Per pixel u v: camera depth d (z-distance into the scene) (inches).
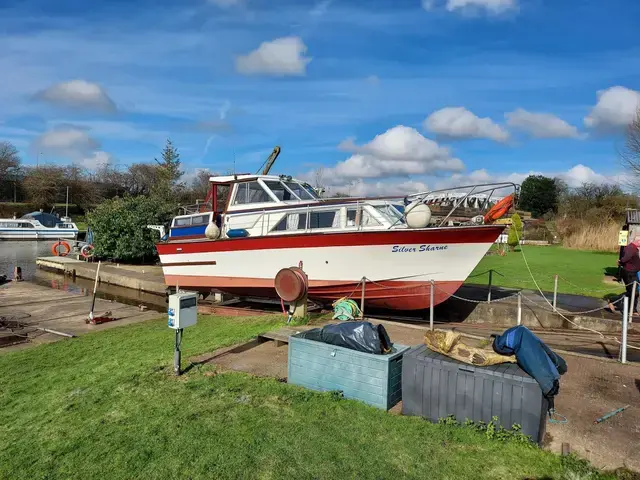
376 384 195.2
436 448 160.2
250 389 217.0
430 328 335.6
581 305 427.5
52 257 1106.1
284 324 368.5
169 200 1598.2
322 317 393.1
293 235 422.0
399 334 314.7
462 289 518.3
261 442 167.5
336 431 173.6
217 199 534.6
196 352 286.7
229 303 552.7
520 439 162.1
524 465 149.9
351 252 397.7
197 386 224.5
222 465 153.9
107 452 168.1
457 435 166.4
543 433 170.4
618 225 1053.8
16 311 539.2
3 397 249.4
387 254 386.9
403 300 405.1
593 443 166.9
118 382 238.7
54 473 157.9
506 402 165.6
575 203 1614.2
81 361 315.9
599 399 205.6
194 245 511.2
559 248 1125.1
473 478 144.1
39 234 1722.4
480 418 171.0
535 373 163.2
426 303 398.6
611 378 231.6
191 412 195.2
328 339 214.2
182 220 562.9
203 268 508.4
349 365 203.2
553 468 148.6
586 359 261.9
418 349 194.9
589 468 148.6
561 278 585.9
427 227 388.5
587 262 777.6
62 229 1765.5
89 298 637.3
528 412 162.2
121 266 967.0
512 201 370.3
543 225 1531.7
